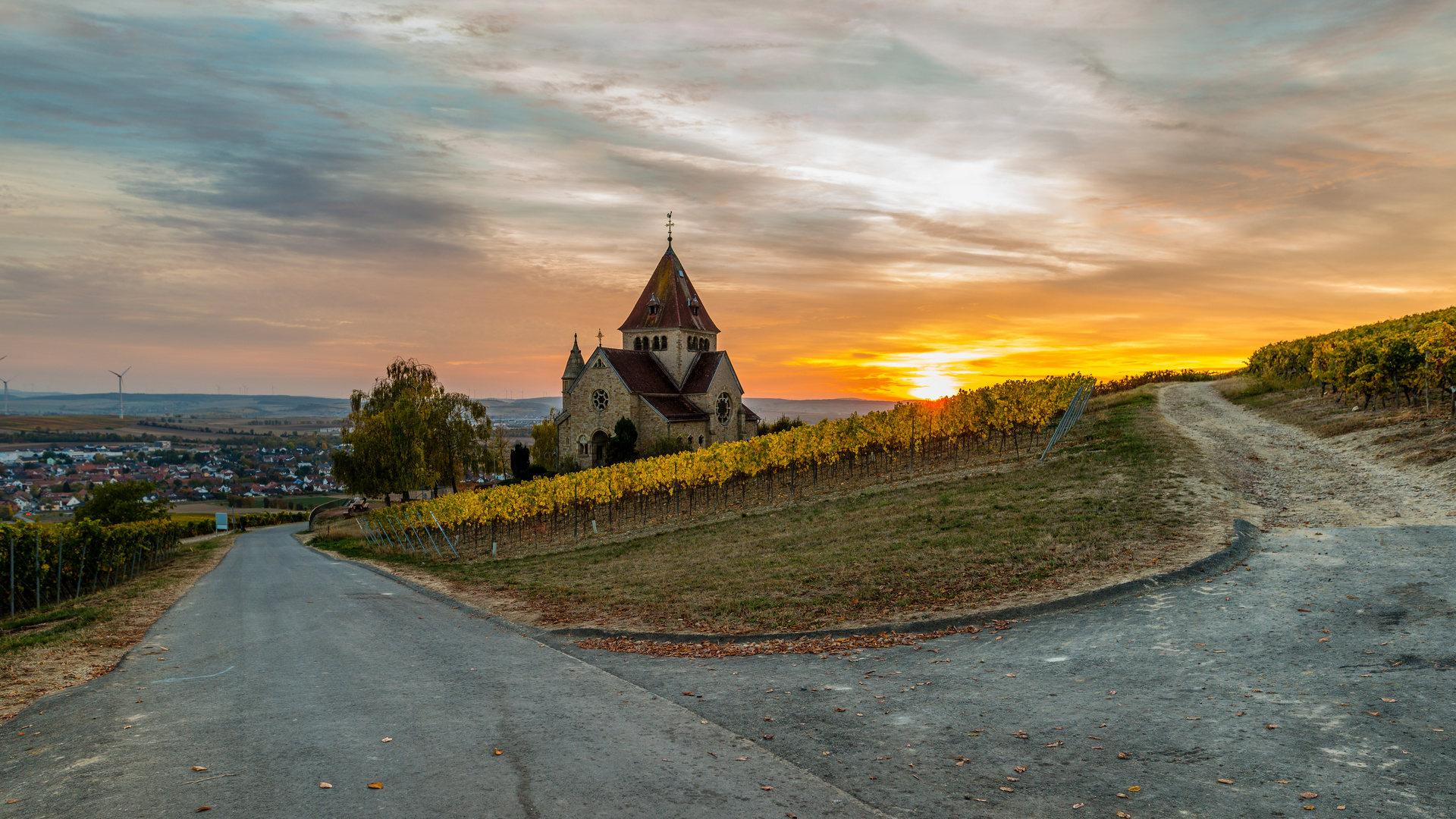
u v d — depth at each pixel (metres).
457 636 15.04
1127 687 8.67
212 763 7.80
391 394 80.06
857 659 10.91
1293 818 5.73
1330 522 15.48
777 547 22.67
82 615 20.56
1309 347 41.06
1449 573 11.38
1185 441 27.70
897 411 35.94
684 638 13.26
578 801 6.56
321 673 12.02
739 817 6.18
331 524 75.12
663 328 78.12
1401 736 6.87
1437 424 22.92
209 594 25.14
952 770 6.98
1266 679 8.48
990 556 15.87
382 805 6.56
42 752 8.50
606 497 40.59
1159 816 5.90
